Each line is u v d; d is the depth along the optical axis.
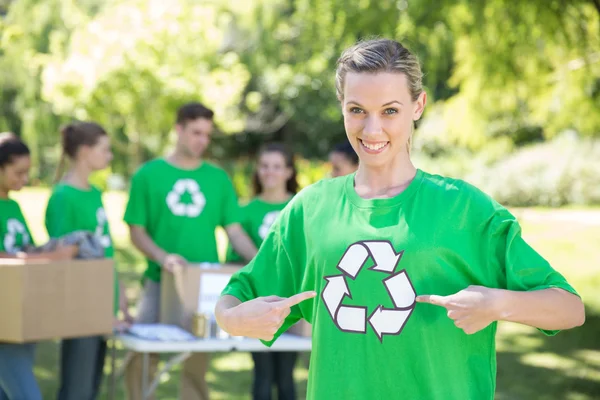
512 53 7.76
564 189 17.98
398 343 1.73
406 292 1.73
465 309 1.59
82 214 4.14
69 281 3.60
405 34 7.80
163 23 12.31
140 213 4.48
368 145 1.76
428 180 1.80
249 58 16.17
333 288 1.80
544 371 6.16
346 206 1.84
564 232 13.98
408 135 1.79
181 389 4.55
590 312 8.44
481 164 18.50
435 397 1.72
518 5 7.46
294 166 4.93
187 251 4.50
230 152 26.08
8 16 12.20
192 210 4.51
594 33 7.73
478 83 8.39
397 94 1.72
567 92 8.34
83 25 12.95
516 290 1.69
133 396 4.47
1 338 3.47
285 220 1.97
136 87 12.30
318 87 19.70
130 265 11.34
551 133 9.31
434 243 1.73
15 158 3.88
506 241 1.73
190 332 3.95
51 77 12.12
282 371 4.54
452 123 9.02
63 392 3.78
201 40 12.80
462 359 1.74
